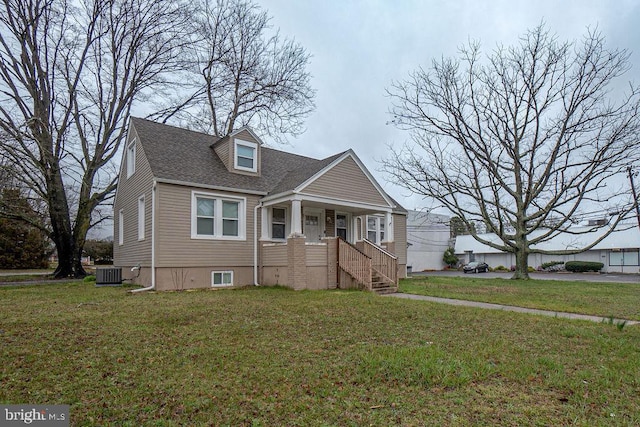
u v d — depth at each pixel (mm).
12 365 4125
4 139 14414
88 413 3033
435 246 45938
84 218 19625
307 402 3242
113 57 19344
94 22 18281
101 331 5695
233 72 24266
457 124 20359
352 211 15688
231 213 13148
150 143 13070
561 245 38781
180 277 11695
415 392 3457
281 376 3842
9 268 32906
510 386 3609
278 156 17281
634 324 6629
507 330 5934
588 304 9172
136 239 13742
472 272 37688
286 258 12320
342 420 2924
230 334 5566
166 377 3816
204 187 12312
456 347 4895
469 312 7492
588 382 3721
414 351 4637
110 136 20094
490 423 2879
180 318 6688
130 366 4133
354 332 5715
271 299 9211
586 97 17484
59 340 5145
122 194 16281
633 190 17375
